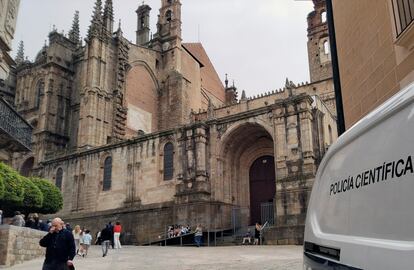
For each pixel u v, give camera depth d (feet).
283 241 105.50
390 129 11.43
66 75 229.25
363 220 11.99
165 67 235.81
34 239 72.84
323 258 14.33
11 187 77.25
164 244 129.59
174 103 225.56
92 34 201.77
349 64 41.83
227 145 139.03
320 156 116.16
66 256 31.17
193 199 132.36
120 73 205.77
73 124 222.07
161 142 150.20
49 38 232.12
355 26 40.52
